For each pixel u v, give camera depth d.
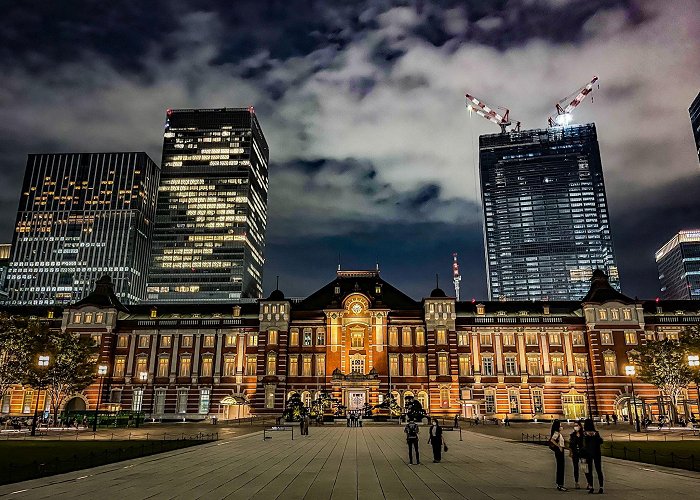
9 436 57.56
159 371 101.88
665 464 33.09
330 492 23.34
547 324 100.19
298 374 99.69
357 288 103.25
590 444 23.53
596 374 95.69
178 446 44.41
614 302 98.69
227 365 101.44
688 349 79.19
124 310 109.25
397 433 60.81
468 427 74.94
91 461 34.22
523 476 28.27
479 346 100.00
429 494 22.92
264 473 29.16
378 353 99.88
